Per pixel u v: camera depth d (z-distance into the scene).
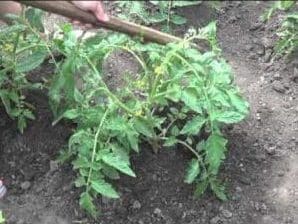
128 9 1.36
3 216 1.15
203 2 1.42
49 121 1.24
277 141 1.21
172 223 1.13
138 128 1.09
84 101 1.11
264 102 1.26
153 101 1.08
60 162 1.18
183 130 1.07
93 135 1.08
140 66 1.29
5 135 1.23
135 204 1.14
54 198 1.17
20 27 1.12
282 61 1.31
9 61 1.16
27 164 1.21
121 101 1.14
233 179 1.17
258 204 1.14
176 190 1.16
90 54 1.10
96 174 1.05
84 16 1.03
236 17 1.40
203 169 1.13
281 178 1.17
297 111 1.25
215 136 1.03
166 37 1.09
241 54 1.34
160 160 1.18
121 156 1.07
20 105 1.20
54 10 1.02
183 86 1.09
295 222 1.12
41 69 1.29
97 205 1.15
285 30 1.29
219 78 1.07
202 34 1.12
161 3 1.32
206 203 1.14
